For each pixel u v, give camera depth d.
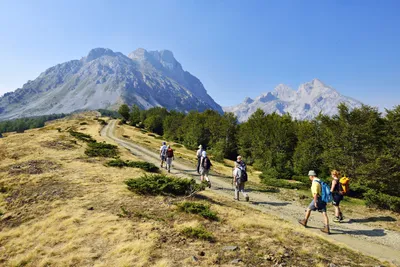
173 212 8.82
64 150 23.06
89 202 9.84
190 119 67.81
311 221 9.83
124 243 6.43
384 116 21.56
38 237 7.30
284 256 5.75
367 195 12.88
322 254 6.02
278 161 29.11
